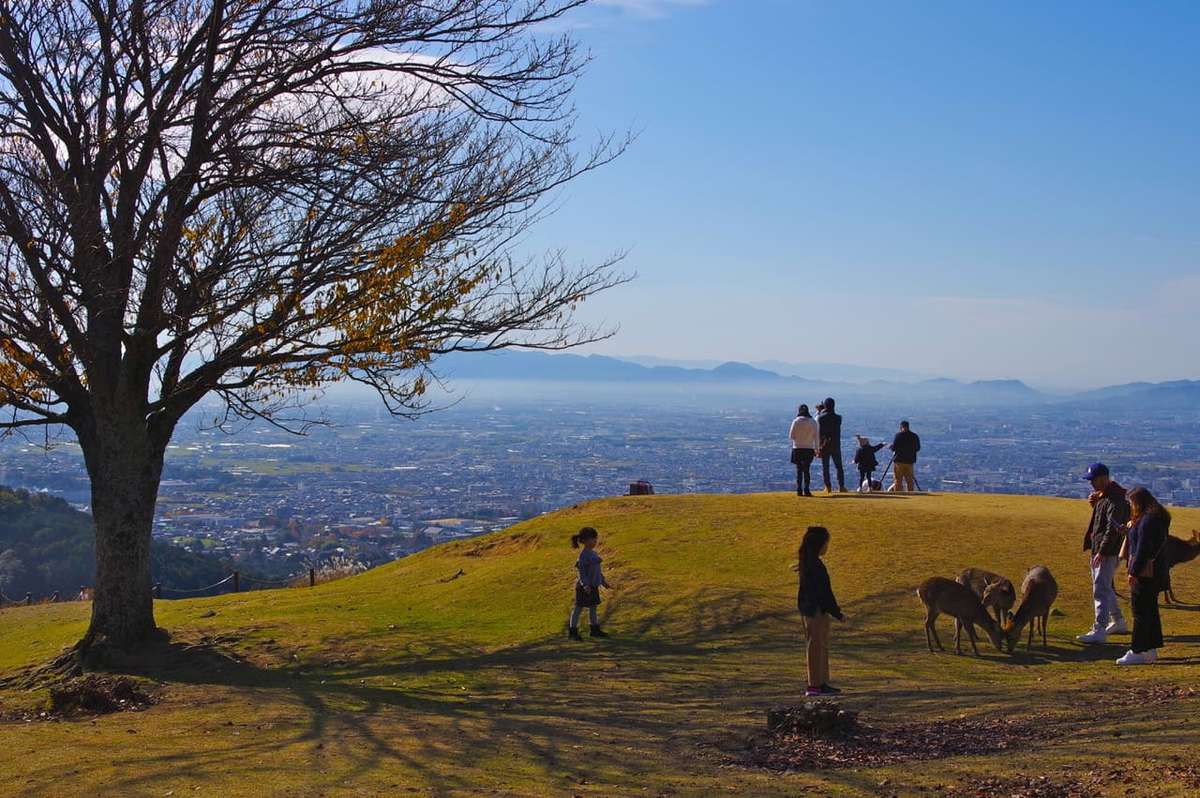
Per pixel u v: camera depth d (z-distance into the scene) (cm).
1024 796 725
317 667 1548
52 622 2308
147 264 1578
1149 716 933
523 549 2353
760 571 1914
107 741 1060
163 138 1556
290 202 1630
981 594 1488
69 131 1567
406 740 1034
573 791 815
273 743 1032
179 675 1520
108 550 1664
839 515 2266
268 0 1575
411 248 1569
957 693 1153
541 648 1586
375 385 1652
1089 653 1364
